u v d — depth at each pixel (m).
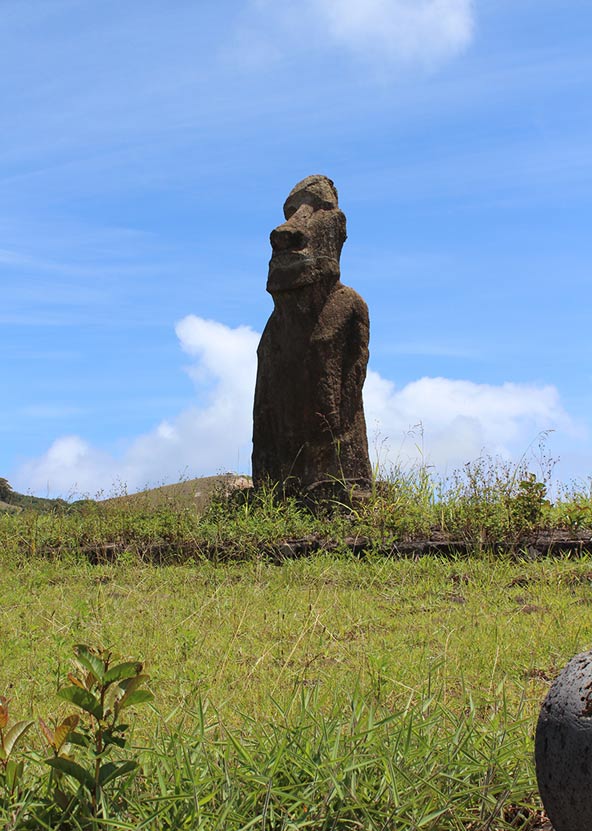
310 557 8.79
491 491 9.59
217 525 9.59
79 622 5.89
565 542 8.66
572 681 2.77
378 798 3.14
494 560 8.41
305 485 10.42
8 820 2.93
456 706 4.16
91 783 3.00
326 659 5.24
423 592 7.39
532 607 6.67
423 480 10.28
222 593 7.41
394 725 3.60
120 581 8.10
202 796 3.07
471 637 5.64
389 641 5.60
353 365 10.64
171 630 5.95
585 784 2.61
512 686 4.64
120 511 10.56
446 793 3.17
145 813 3.00
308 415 10.48
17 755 3.42
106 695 3.00
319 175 11.03
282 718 3.80
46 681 4.86
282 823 2.96
